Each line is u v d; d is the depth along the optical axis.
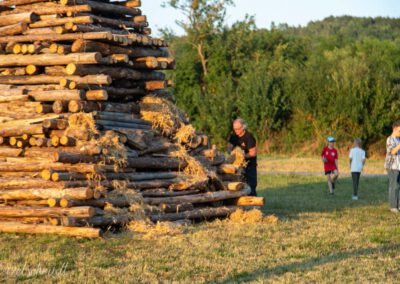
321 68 47.62
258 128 48.59
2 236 12.12
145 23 16.52
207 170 14.89
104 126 13.76
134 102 15.48
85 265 9.73
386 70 46.12
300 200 19.39
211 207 14.66
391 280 8.84
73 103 13.62
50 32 14.54
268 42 69.00
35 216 12.48
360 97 44.94
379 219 15.08
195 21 60.25
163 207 13.41
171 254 10.55
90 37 14.08
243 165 16.12
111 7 15.60
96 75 14.01
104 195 12.63
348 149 45.50
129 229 12.53
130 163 13.54
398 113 44.62
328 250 10.98
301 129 47.47
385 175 30.84
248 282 8.75
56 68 14.32
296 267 9.59
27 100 14.02
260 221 14.23
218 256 10.41
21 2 15.23
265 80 48.81
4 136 13.74
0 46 14.95
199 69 59.00
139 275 9.14
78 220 11.97
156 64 15.43
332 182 22.08
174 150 14.74
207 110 52.03
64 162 12.66
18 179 12.91
